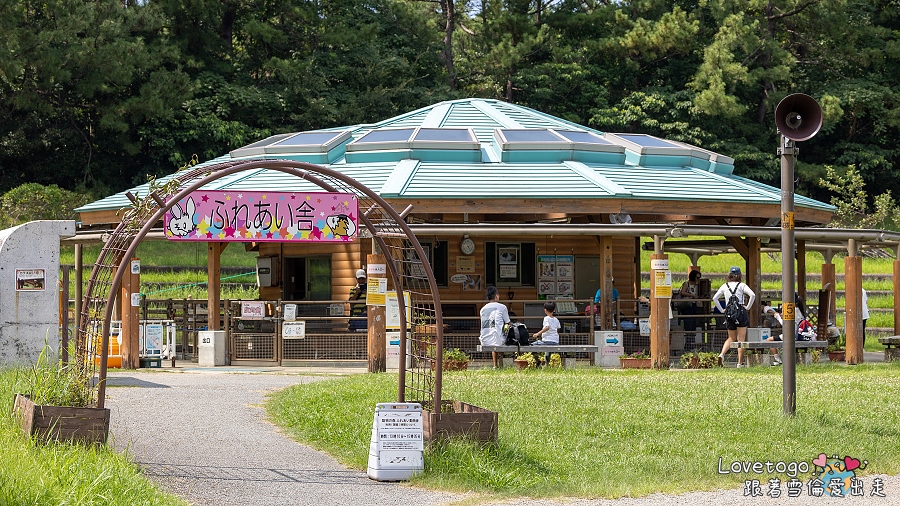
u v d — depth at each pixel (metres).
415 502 7.89
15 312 14.03
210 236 10.23
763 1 44.97
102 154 43.09
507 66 46.25
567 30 49.12
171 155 41.06
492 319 17.61
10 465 7.25
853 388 14.41
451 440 9.12
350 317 18.70
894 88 47.62
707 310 21.23
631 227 17.77
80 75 38.44
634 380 15.16
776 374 16.41
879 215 39.22
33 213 34.75
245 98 41.84
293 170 9.15
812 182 47.47
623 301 20.39
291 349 19.08
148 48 40.22
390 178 20.53
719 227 18.03
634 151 23.08
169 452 9.53
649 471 9.18
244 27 44.03
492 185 20.27
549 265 22.33
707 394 13.42
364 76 44.97
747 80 43.59
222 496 7.93
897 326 20.17
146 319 19.47
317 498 7.98
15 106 39.31
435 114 26.16
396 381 14.48
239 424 11.15
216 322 19.19
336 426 10.80
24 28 36.72
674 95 44.97
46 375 9.52
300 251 22.81
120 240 9.88
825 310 21.02
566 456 9.57
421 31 48.16
